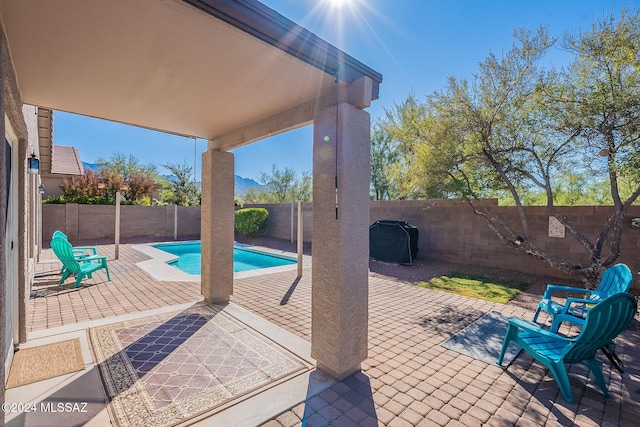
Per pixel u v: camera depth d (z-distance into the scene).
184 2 1.93
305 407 2.62
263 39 2.31
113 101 3.64
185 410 2.54
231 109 3.87
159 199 22.00
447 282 7.26
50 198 15.03
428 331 4.37
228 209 5.46
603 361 3.55
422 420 2.48
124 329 4.17
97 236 14.85
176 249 14.18
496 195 7.66
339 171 2.95
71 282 6.88
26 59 2.65
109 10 2.01
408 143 10.00
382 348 3.80
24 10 1.98
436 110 6.98
